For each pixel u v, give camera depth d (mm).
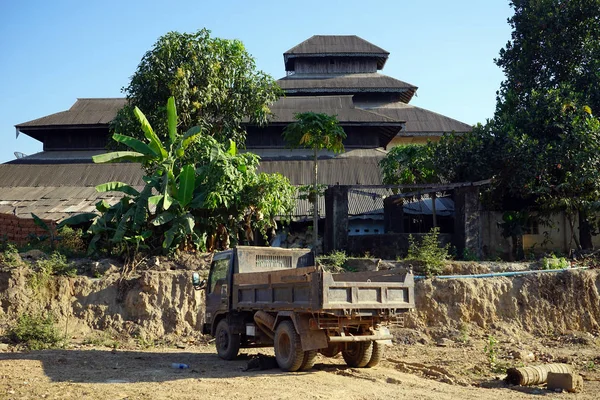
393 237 22828
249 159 23047
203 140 22875
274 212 23109
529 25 29922
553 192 24531
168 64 28047
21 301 18250
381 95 48656
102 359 14156
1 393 9961
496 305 19297
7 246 22000
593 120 24125
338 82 48688
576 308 19656
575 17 28672
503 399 9891
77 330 18156
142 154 22016
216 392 10133
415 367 13086
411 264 20609
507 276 20219
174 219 20859
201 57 28312
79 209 27891
